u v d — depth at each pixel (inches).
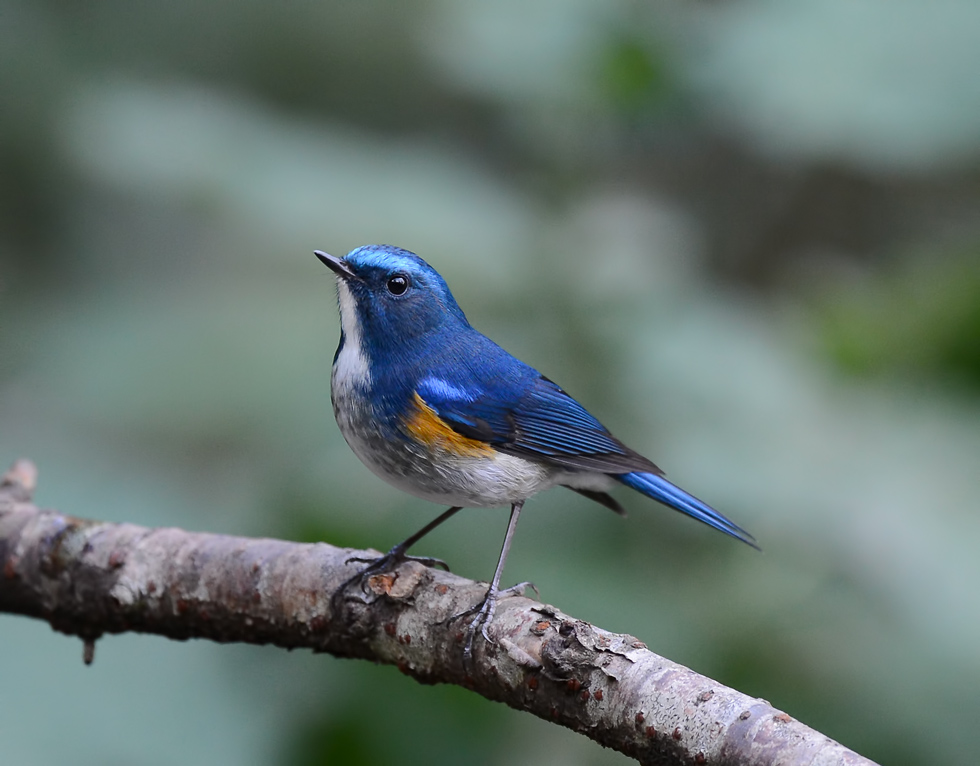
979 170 530.0
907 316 408.5
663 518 400.5
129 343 401.7
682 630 380.8
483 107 516.1
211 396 389.4
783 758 239.8
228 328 402.9
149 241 463.8
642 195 521.3
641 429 399.9
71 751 343.6
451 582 317.4
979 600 350.3
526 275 414.3
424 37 611.8
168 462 399.2
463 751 378.3
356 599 319.9
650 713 259.6
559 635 282.8
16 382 426.3
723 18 431.2
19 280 530.6
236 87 613.9
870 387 399.9
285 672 378.3
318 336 405.4
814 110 399.2
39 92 566.3
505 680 288.8
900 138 394.0
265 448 394.0
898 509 361.7
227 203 375.9
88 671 359.9
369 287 378.3
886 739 370.3
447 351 382.9
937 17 401.1
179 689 362.6
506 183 449.1
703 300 430.0
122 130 383.6
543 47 440.1
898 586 357.4
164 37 615.2
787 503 369.7
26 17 581.0
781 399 389.1
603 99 444.8
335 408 382.0
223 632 341.4
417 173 418.0
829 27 409.4
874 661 382.3
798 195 585.3
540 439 381.1
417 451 374.9
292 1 621.9
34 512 364.8
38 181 545.0
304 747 373.1
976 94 393.1
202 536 349.4
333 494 391.9
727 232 583.2
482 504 381.4
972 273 407.8
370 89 616.4
